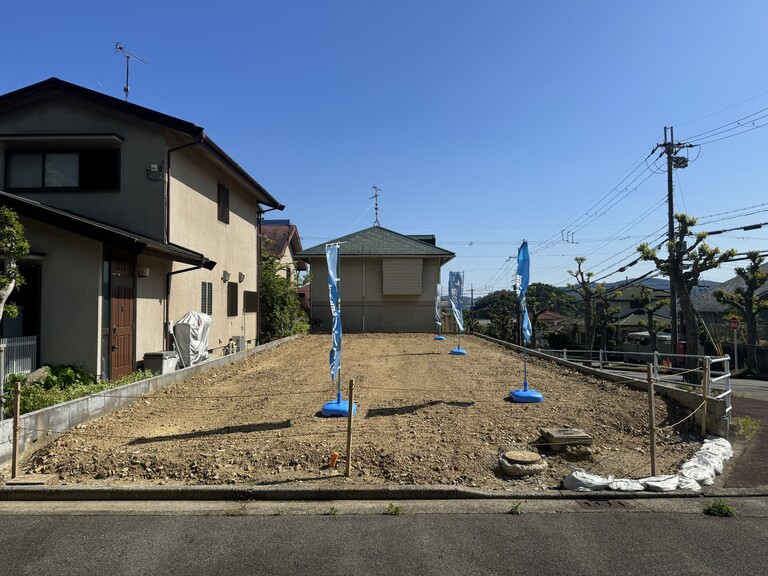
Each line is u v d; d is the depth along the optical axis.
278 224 37.47
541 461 5.62
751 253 20.11
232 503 4.93
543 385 10.02
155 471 5.54
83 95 11.00
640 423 7.33
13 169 11.17
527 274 9.08
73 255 9.05
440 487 5.07
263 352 15.82
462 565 3.64
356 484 5.17
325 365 12.95
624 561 3.69
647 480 5.24
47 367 8.27
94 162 11.19
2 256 7.13
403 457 5.80
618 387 9.49
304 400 8.60
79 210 11.12
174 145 11.65
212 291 14.45
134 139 11.20
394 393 9.17
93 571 3.57
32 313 8.99
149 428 6.93
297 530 4.26
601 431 6.97
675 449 6.53
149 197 11.16
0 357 6.29
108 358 9.41
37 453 6.03
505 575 3.50
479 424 7.06
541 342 41.06
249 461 5.73
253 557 3.77
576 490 5.13
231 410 7.92
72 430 6.71
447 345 18.73
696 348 20.23
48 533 4.23
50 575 3.51
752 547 3.92
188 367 10.92
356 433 6.62
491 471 5.62
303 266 29.81
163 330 11.65
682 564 3.65
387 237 28.27
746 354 28.14
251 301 18.45
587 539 4.07
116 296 9.71
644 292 34.78
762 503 4.89
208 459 5.76
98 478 5.41
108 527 4.34
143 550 3.90
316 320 26.05
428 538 4.09
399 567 3.62
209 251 14.07
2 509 4.80
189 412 7.80
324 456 5.86
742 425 8.03
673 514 4.60
